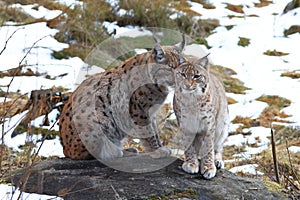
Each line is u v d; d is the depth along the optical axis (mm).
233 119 22250
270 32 31891
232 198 12445
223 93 15305
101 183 12727
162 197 12188
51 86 22172
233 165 18000
